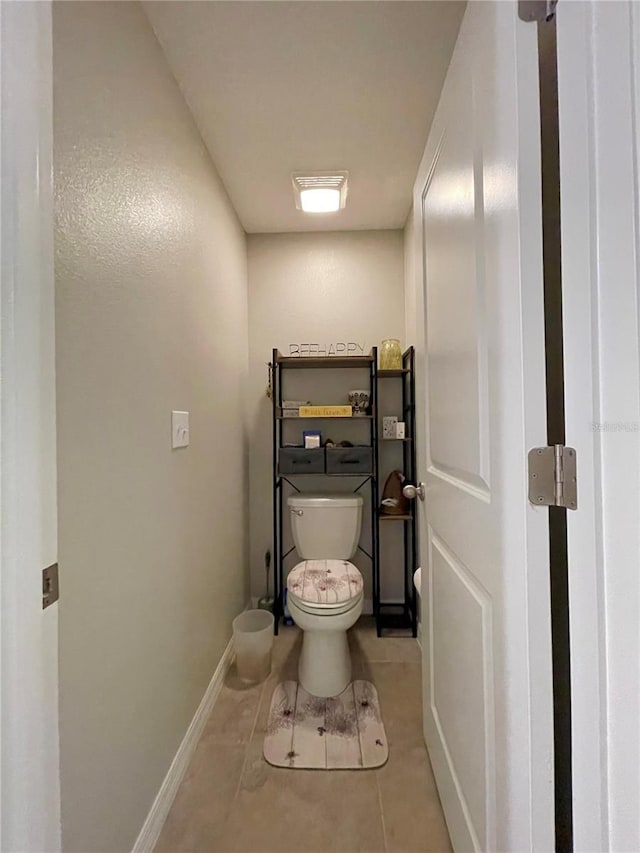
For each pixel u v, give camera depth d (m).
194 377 1.51
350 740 1.45
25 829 0.52
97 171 0.90
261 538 2.49
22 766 0.52
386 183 1.98
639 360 0.47
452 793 1.05
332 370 2.50
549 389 0.63
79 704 0.82
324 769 1.33
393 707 1.63
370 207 2.22
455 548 0.99
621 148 0.48
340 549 2.24
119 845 0.95
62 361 0.79
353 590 1.73
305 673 1.73
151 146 1.17
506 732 0.70
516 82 0.62
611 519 0.51
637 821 0.48
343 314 2.51
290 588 1.76
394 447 2.47
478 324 0.81
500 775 0.74
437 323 1.13
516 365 0.65
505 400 0.69
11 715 0.51
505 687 0.70
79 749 0.82
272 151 1.72
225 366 1.96
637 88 0.46
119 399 0.99
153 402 1.17
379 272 2.50
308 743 1.44
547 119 0.62
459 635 0.97
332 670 1.70
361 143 1.68
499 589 0.72
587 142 0.53
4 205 0.51
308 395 2.51
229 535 1.99
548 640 0.62
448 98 1.00
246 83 1.37
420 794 1.24
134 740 1.03
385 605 2.45
